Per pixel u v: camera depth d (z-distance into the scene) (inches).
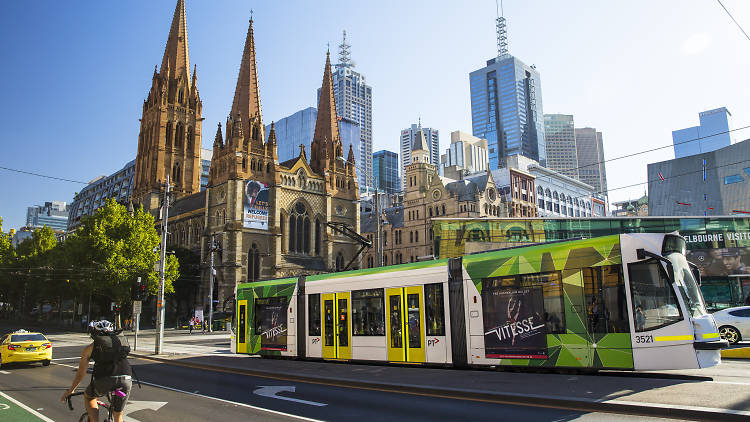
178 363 1012.5
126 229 2479.1
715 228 1932.8
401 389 599.5
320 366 843.4
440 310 751.7
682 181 3602.4
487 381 609.0
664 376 596.4
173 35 4355.3
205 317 2647.6
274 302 1018.7
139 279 1379.2
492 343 692.1
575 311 625.3
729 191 3334.2
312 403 528.1
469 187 3558.1
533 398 490.3
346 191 3543.3
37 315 3730.3
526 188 4515.3
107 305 2974.9
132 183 6269.7
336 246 3390.7
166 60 4320.9
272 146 3159.5
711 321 568.7
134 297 1316.4
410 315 783.1
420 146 3927.2
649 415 420.5
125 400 321.1
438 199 3659.0
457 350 723.4
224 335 2153.1
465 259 745.6
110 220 2479.1
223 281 2832.2
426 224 3722.9
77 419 484.1
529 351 656.4
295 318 965.8
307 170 3316.9
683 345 548.7
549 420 415.2
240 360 1004.6
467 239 2161.7
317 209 3331.7
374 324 828.0
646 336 570.6
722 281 1867.6
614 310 597.3
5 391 665.6
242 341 1069.1
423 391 577.0
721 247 1907.0
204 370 885.8
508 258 700.0
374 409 487.2
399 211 4148.6
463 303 729.6
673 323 557.9
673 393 472.1
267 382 705.0
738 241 1899.6
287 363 911.0
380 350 810.2
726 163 3393.2
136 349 1336.1
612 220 2079.2
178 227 3629.4
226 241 2876.5
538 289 661.9
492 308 700.0
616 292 598.5
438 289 759.1
